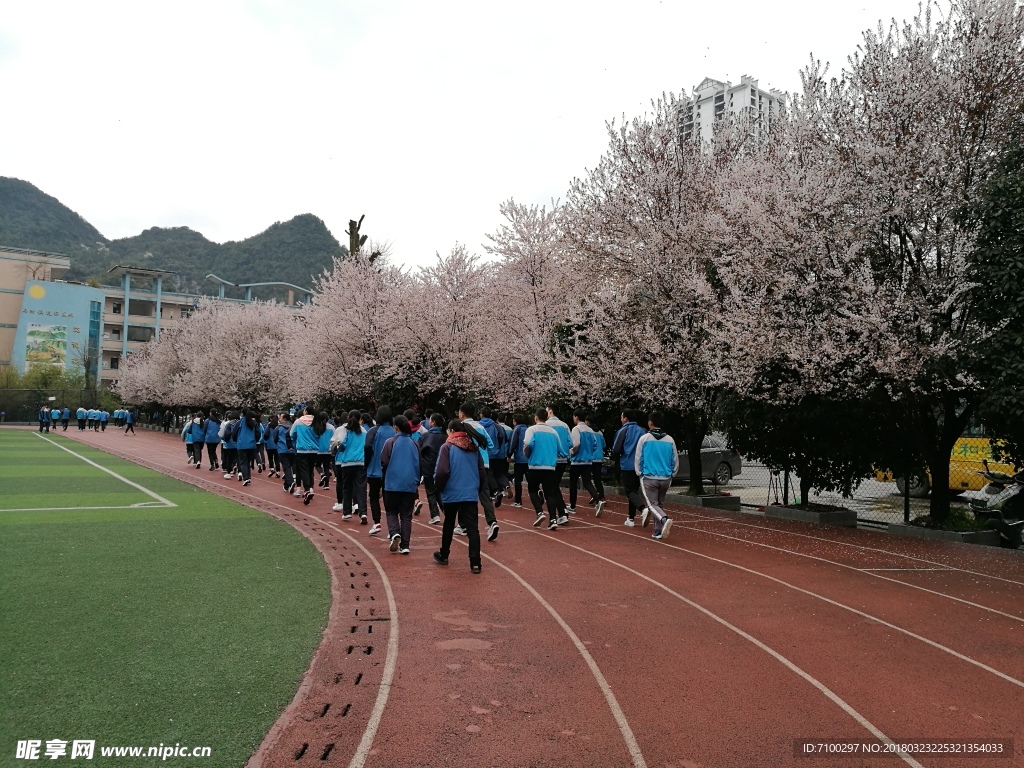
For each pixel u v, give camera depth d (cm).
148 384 5922
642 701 441
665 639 564
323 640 534
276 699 421
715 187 1419
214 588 676
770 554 939
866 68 1113
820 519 1262
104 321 8606
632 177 1519
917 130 1032
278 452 1617
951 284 985
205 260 14325
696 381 1393
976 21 1041
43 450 2961
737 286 1218
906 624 621
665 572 809
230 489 1645
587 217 1579
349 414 1192
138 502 1326
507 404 1944
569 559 875
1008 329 916
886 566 875
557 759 365
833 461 1280
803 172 1093
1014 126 1002
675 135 1523
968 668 512
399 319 2203
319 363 2567
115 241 15112
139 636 526
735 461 2212
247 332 4209
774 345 1078
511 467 2138
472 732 393
